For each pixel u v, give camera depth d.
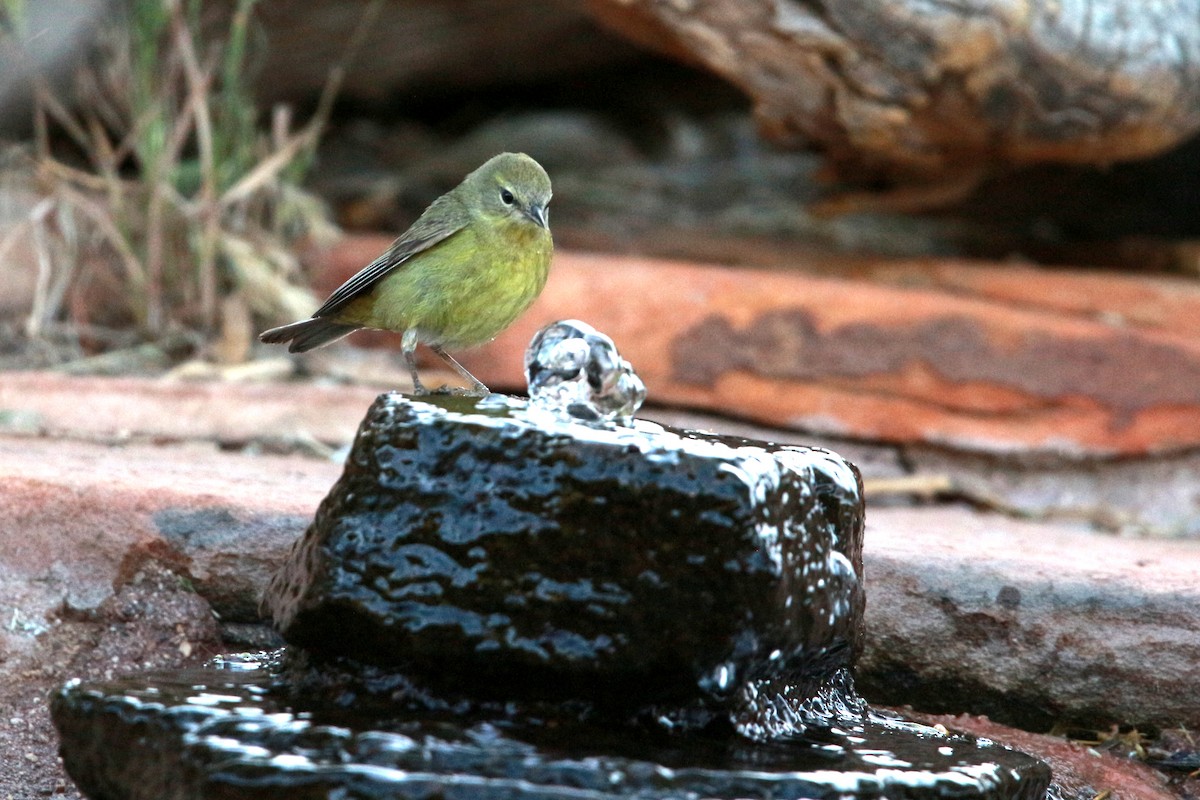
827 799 5.19
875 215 15.50
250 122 13.48
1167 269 14.27
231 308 12.45
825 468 6.15
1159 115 11.51
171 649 7.30
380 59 16.06
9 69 12.48
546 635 5.53
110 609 7.29
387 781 4.84
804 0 10.97
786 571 5.62
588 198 16.48
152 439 10.19
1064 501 11.68
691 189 16.89
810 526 5.89
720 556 5.44
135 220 12.85
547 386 6.47
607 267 12.20
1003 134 11.85
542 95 18.72
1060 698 7.52
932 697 7.66
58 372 11.68
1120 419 11.62
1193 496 11.58
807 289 11.89
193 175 13.43
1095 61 10.99
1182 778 7.30
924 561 7.64
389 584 5.59
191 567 7.41
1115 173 15.40
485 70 17.23
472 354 12.17
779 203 16.27
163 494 7.49
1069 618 7.47
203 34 14.35
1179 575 7.78
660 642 5.51
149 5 12.45
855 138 12.16
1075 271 13.21
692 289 11.97
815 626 5.91
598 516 5.46
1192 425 11.56
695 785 5.05
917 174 13.35
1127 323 12.45
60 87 13.12
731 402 11.94
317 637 5.74
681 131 18.22
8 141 14.02
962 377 11.70
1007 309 11.88
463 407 5.82
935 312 11.73
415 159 17.34
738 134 18.25
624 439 5.54
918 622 7.56
